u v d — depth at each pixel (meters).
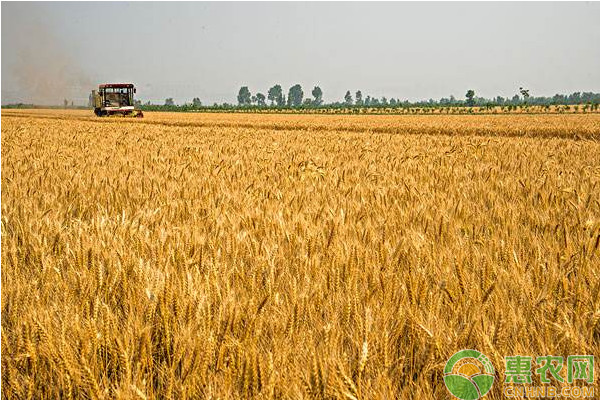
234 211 5.41
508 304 2.82
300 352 2.39
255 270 3.21
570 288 3.04
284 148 16.06
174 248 3.80
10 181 7.68
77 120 48.88
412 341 2.48
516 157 13.08
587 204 5.78
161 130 30.05
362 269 3.36
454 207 5.68
